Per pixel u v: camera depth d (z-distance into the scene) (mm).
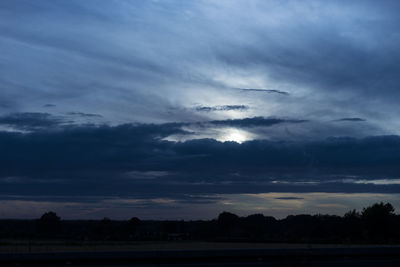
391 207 74000
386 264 16641
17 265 12352
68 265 12797
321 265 15508
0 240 58844
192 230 80062
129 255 13414
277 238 64062
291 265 15023
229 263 14281
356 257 16688
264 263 14688
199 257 14180
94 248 40938
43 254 12617
